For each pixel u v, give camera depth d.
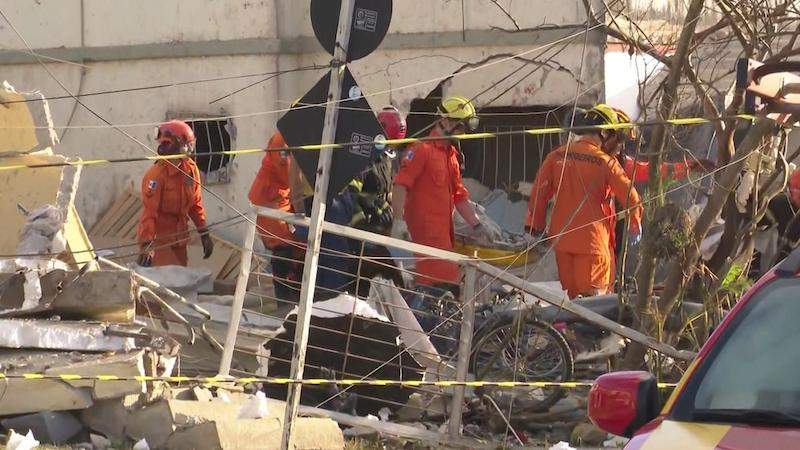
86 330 28.11
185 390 28.38
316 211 22.02
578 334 32.81
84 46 60.31
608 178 36.75
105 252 41.69
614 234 37.91
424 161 38.56
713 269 31.73
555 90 50.78
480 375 31.23
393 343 31.06
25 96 38.97
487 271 29.70
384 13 21.84
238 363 32.72
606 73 49.34
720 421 15.37
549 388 31.34
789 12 31.06
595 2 48.34
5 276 29.16
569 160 37.06
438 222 38.59
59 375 26.42
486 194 52.66
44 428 26.53
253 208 31.42
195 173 43.62
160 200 43.12
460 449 28.55
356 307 31.06
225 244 52.66
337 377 30.98
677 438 14.69
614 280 38.25
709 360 16.30
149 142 59.41
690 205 35.31
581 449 28.17
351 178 21.92
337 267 38.31
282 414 27.75
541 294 29.91
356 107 21.94
